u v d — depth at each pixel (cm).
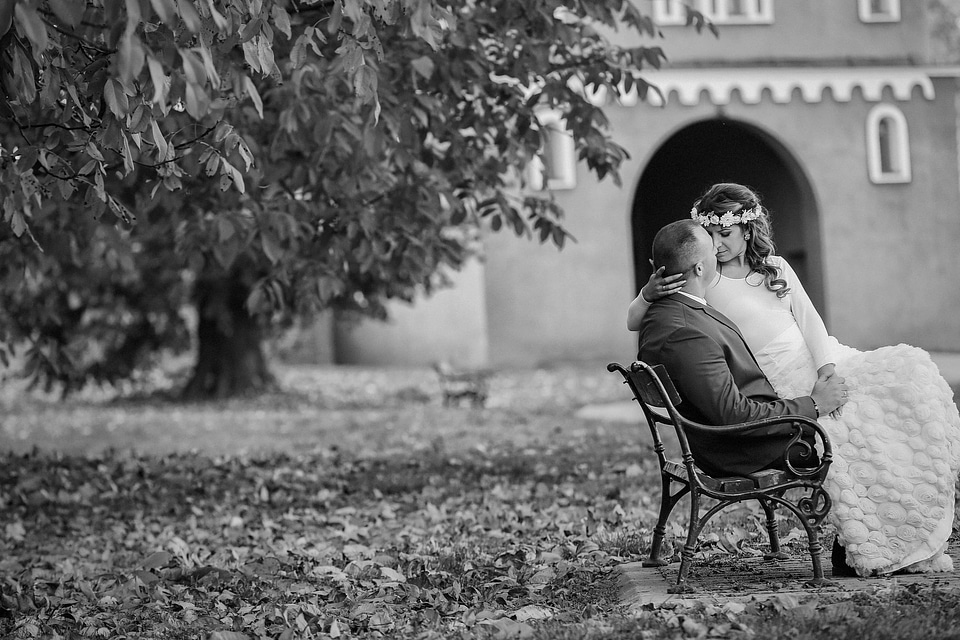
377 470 1041
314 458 1159
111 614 559
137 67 327
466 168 802
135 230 928
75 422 1866
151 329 2125
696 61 2356
